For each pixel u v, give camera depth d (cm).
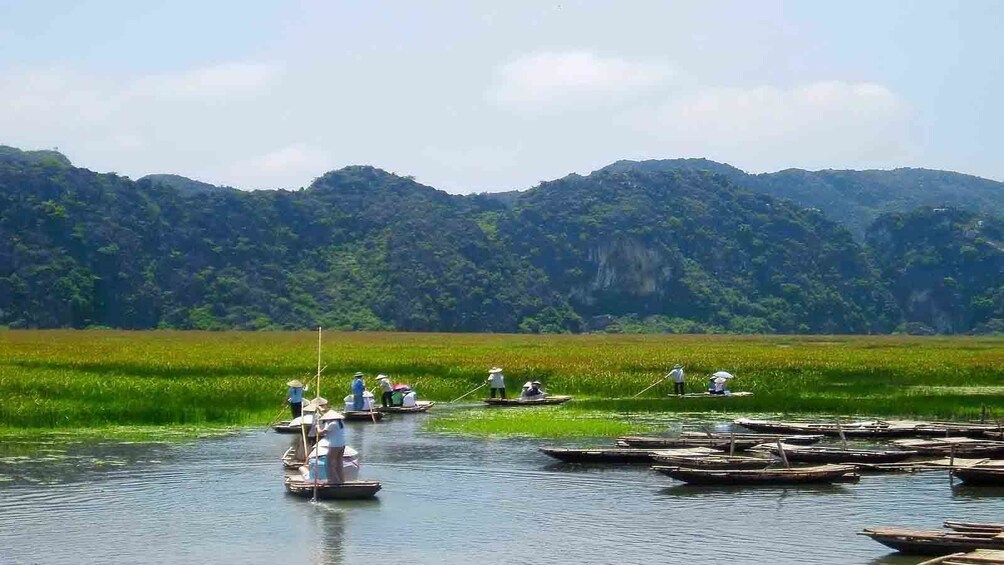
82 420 5019
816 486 3597
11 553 2712
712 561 2652
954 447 4172
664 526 3005
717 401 6191
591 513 3161
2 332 19750
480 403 6388
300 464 3806
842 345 16800
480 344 14850
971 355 12081
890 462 4012
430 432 4916
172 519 3064
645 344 16138
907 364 9869
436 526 2998
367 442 4581
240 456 4134
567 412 5800
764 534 2909
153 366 7906
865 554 2709
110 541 2827
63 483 3572
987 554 2447
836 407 5931
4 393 5656
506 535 2902
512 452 4309
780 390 7206
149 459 4059
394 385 6531
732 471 3600
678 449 4103
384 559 2672
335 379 6988
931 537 2631
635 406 6003
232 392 6072
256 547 2773
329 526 2992
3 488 3484
